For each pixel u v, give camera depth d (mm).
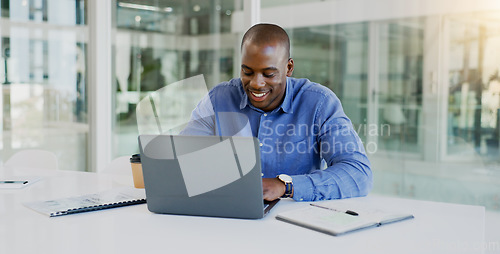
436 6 2268
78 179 1969
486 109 2207
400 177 2508
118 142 4148
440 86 2307
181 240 1094
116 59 4090
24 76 3975
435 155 2383
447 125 2324
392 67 2424
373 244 1056
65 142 4152
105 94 4191
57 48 4070
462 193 2344
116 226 1221
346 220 1216
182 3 3496
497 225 2246
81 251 1018
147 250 1022
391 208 1389
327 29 2609
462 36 2223
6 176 2035
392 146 2498
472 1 2178
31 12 3961
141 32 3854
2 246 1052
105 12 4125
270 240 1088
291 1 2754
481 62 2186
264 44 1490
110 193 1614
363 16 2479
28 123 4008
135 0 3869
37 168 2354
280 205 1434
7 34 3924
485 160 2254
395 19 2385
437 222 1243
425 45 2318
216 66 3326
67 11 4090
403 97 2416
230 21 3201
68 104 4148
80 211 1368
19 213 1360
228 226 1212
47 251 1018
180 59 3561
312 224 1179
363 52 2496
